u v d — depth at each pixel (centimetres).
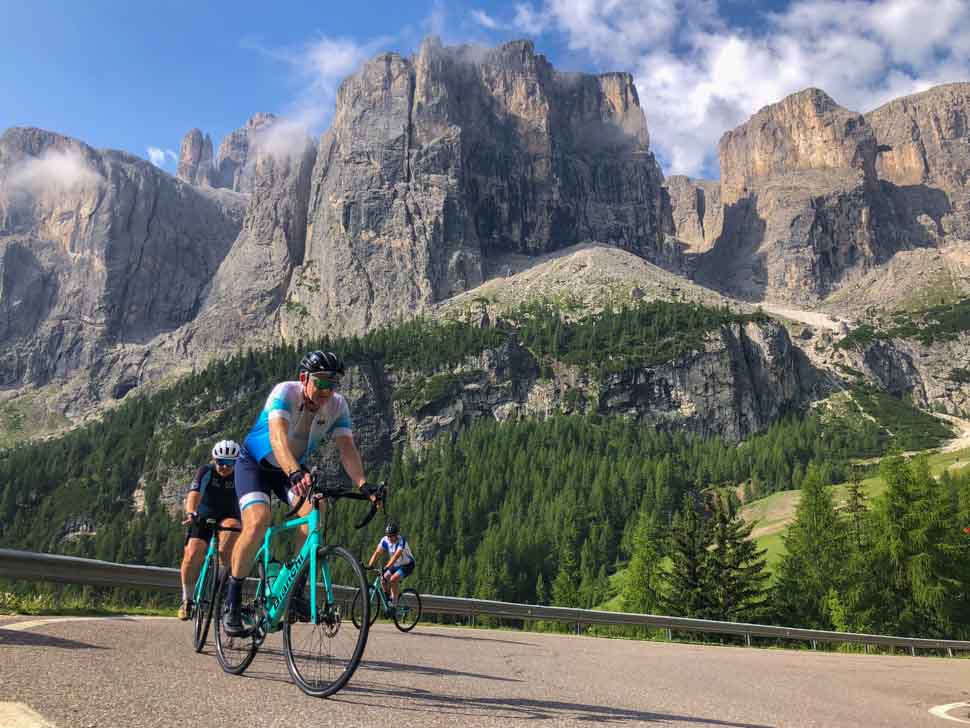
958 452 16612
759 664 1661
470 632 1933
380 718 413
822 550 6619
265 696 457
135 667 545
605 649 1723
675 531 6016
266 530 525
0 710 342
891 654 3997
